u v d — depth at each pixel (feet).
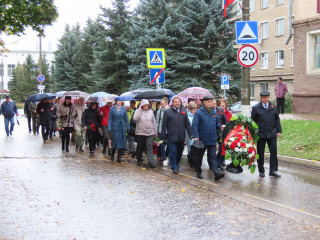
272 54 136.36
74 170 33.01
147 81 88.53
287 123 52.70
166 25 87.61
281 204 22.52
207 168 34.96
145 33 90.53
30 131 71.51
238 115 29.96
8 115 64.23
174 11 90.68
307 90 69.72
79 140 45.32
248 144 29.55
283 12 131.13
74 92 51.16
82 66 142.31
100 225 18.74
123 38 105.60
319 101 66.85
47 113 54.65
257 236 17.24
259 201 23.17
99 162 37.65
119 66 105.91
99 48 108.58
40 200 23.24
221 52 84.74
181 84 84.79
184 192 25.50
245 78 36.81
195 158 30.35
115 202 22.89
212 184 28.02
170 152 32.58
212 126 29.99
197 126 29.84
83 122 41.70
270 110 30.45
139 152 36.01
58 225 18.70
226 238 16.98
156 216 20.20
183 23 86.99
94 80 109.91
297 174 31.50
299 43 70.90
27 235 17.26
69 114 45.16
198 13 85.46
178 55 86.84
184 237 17.10
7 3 56.75
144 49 88.79
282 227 18.47
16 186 26.81
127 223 19.04
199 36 85.40
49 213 20.65
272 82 137.08
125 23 109.09
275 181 28.91
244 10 37.29
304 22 69.51
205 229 18.17
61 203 22.62
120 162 37.93
